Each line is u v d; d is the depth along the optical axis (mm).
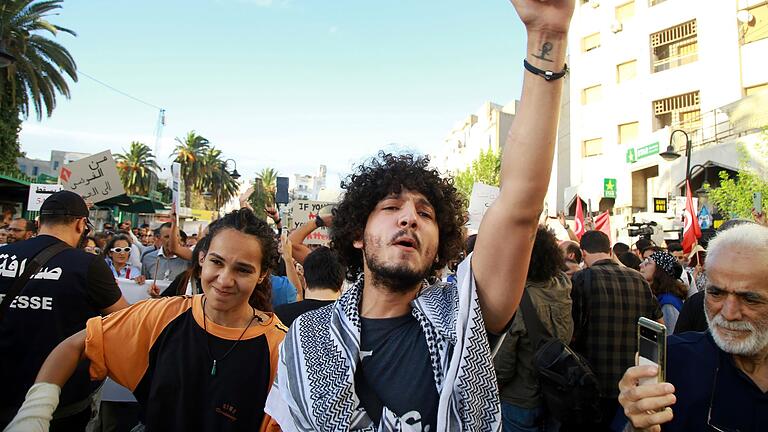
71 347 2045
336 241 1834
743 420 1766
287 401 1473
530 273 3184
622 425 1973
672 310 4730
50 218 3090
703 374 1860
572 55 27703
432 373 1395
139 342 2119
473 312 1399
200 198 68625
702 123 20781
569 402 2617
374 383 1406
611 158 25016
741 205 14508
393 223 1560
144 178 47188
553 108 1356
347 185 1834
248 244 2166
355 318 1526
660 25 23047
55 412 2619
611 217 24875
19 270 2830
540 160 1358
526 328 3039
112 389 4008
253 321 2229
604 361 3639
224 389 2055
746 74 19922
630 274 3850
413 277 1506
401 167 1664
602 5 26031
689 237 11719
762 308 1692
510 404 3098
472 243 3820
